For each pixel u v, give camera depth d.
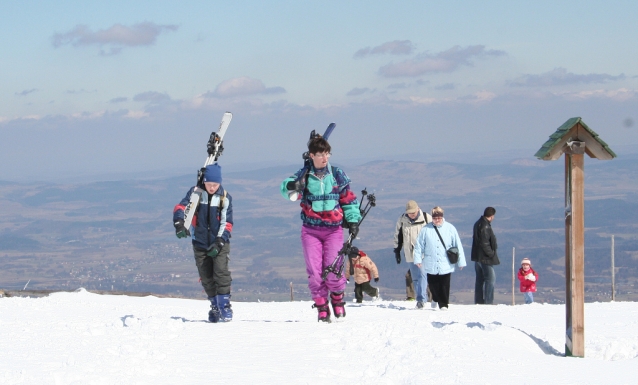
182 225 10.99
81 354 7.66
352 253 10.53
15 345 8.34
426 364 7.10
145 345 8.23
